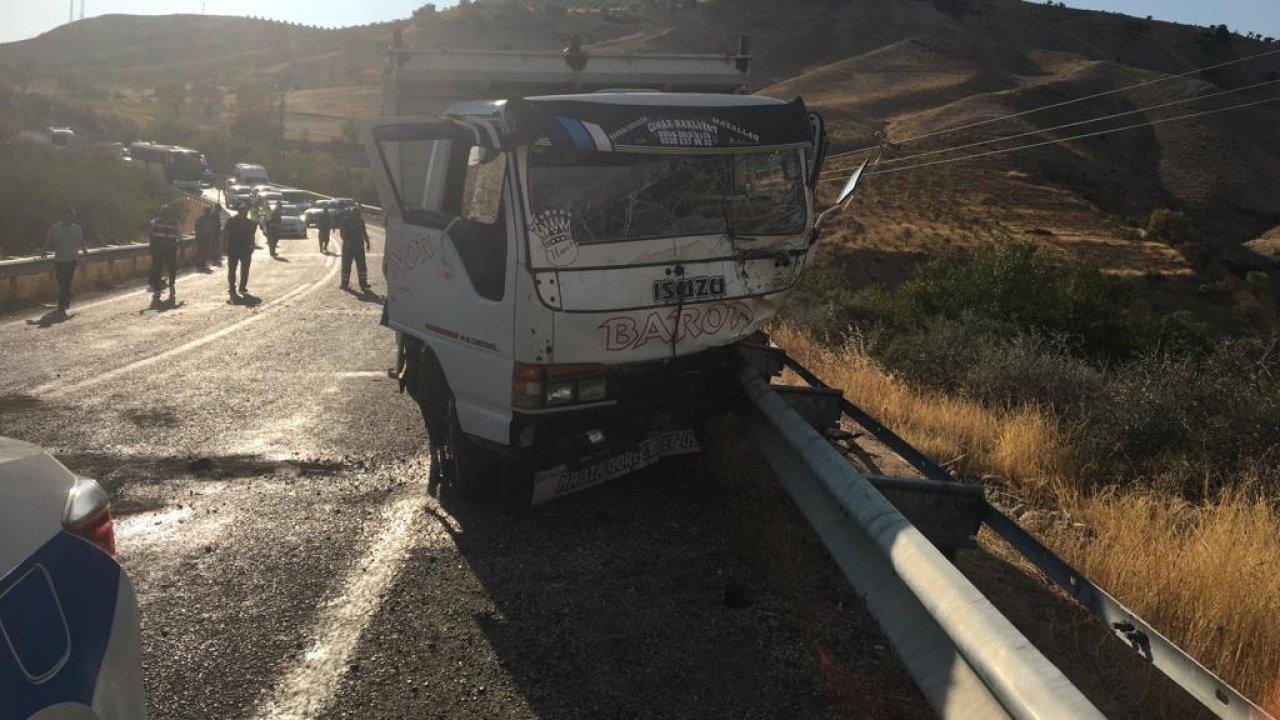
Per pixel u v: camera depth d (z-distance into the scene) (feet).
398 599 14.57
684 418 18.65
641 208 16.40
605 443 17.63
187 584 15.07
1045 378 28.91
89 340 39.50
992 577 15.35
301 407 27.53
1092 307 54.34
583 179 16.03
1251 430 20.86
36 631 6.91
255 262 85.61
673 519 18.13
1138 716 11.19
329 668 12.44
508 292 15.88
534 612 14.15
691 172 16.92
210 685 12.00
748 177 17.65
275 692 11.84
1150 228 268.82
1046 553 12.16
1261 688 11.62
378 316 48.55
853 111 507.30
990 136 409.69
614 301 15.93
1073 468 21.57
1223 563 13.83
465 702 11.65
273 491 19.93
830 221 264.52
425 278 19.11
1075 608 14.24
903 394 28.30
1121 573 14.65
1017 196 318.04
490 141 15.75
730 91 27.50
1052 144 403.95
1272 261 276.82
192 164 222.48
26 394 28.58
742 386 18.67
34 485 7.95
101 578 8.14
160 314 48.55
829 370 31.96
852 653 12.79
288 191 178.40
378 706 11.54
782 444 17.95
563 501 19.25
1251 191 369.91
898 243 240.94
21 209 86.07
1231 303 211.20
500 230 16.16
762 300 17.74
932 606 9.70
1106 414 23.80
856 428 25.07
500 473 18.88
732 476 20.07
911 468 21.33
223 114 563.07
